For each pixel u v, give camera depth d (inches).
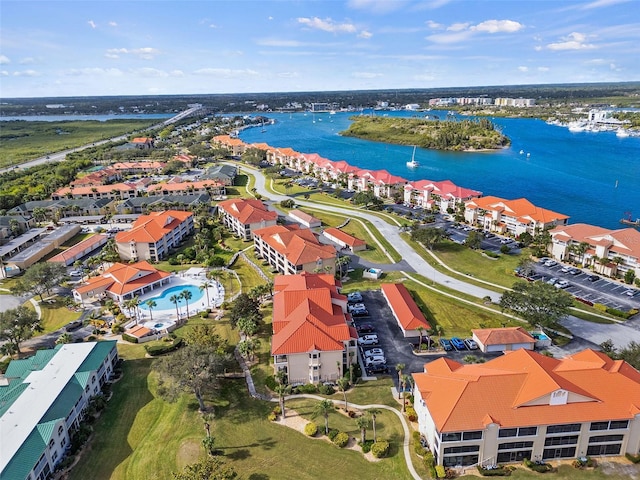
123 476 2878.9
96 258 6456.7
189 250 6658.5
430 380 3159.5
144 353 4274.1
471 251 6683.1
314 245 5836.6
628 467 2817.4
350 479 2780.5
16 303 5374.0
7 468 2620.6
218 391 3661.4
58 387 3368.6
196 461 2938.0
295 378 3745.1
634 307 4869.6
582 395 2839.6
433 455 2888.8
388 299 5054.1
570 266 6067.9
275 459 2947.8
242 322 4165.8
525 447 2837.1
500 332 4170.8
